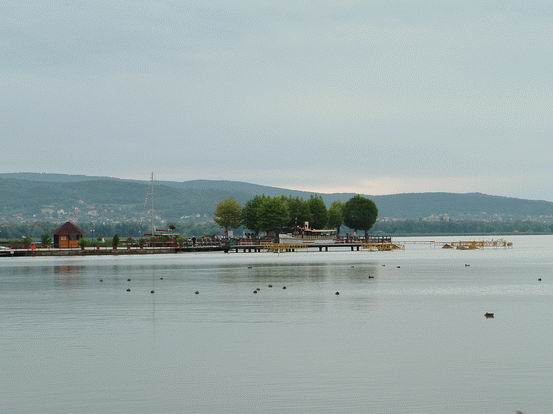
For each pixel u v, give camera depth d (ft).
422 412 122.42
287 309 252.62
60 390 137.28
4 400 131.13
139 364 158.10
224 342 183.73
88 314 242.78
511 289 331.57
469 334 193.57
